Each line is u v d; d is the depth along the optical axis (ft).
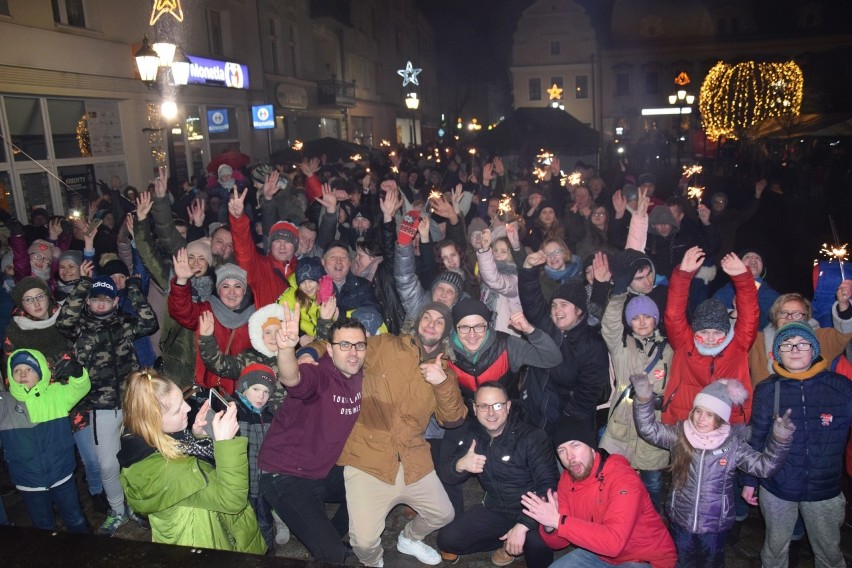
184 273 14.87
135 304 16.48
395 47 142.92
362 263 19.92
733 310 16.34
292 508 13.07
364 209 35.55
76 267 19.97
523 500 12.05
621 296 14.99
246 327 15.67
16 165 41.06
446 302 16.58
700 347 14.05
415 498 13.94
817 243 46.83
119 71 50.75
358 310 16.20
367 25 125.70
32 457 14.57
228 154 49.37
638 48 165.17
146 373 10.28
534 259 15.53
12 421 14.44
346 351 12.99
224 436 10.12
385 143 100.78
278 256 19.60
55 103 44.80
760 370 15.31
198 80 63.10
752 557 14.88
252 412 14.51
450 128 175.94
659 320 15.37
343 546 12.86
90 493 17.66
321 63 108.37
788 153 76.74
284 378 12.43
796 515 12.99
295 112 91.25
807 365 12.49
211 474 10.28
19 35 40.75
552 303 14.99
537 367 15.01
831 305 16.01
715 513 12.48
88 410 15.90
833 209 58.49
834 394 12.44
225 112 70.95
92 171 48.34
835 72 75.92
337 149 68.90
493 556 15.15
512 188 43.96
